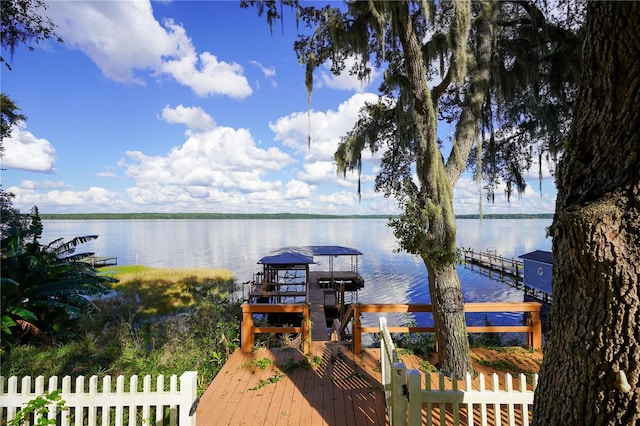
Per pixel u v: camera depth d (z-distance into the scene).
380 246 45.84
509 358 5.18
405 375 2.75
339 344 5.84
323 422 3.52
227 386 4.32
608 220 1.52
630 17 1.41
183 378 2.61
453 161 4.70
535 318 5.46
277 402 3.91
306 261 14.69
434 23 4.95
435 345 5.45
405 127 5.66
